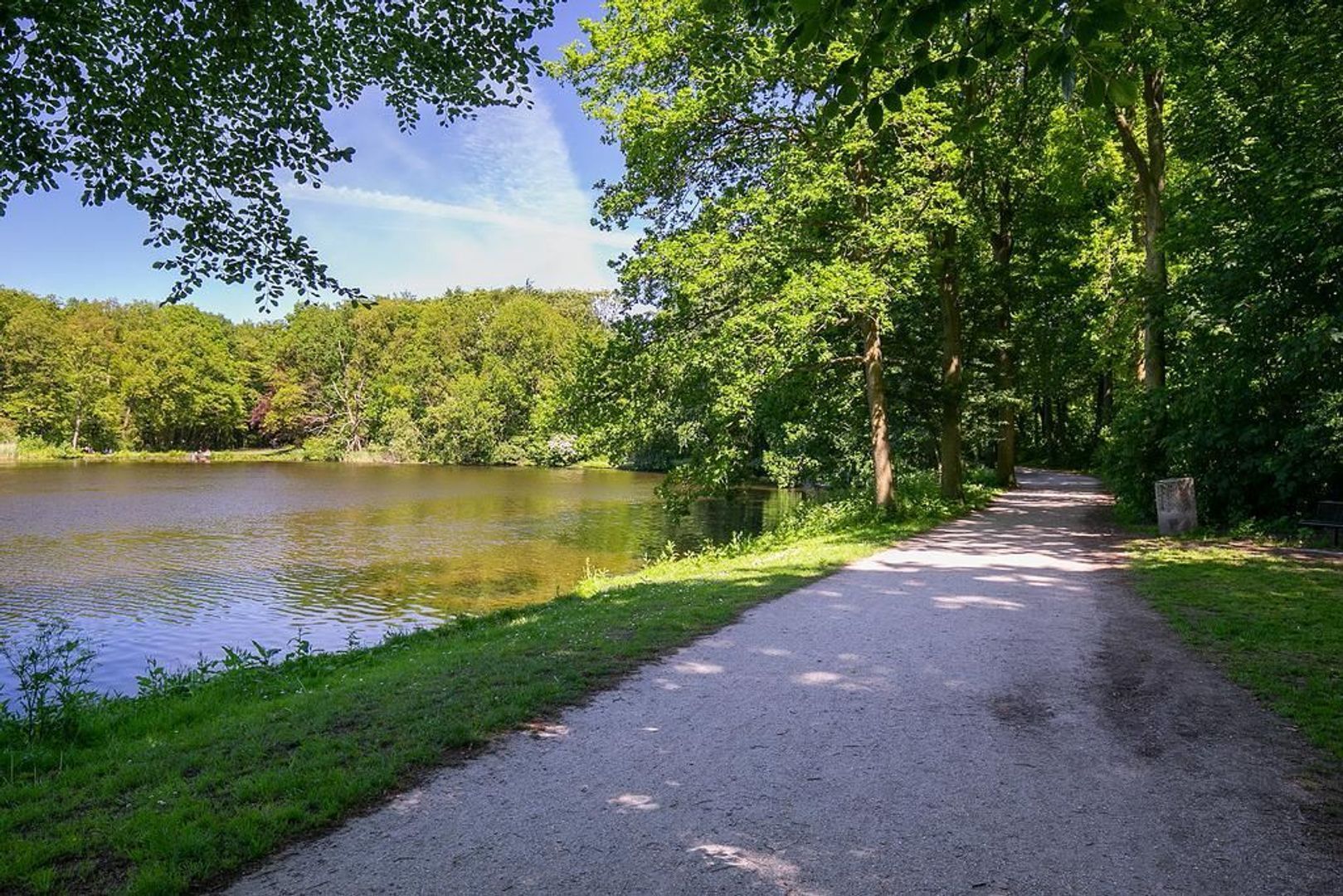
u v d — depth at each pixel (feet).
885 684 20.31
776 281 53.93
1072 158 70.59
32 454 244.83
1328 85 41.75
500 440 273.75
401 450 278.46
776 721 17.79
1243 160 47.98
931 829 12.78
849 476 100.17
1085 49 13.79
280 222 26.99
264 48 24.58
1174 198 53.31
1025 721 17.58
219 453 284.61
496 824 13.07
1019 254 80.23
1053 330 90.02
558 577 67.26
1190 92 51.16
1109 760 15.42
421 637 32.60
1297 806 13.43
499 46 26.86
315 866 11.80
